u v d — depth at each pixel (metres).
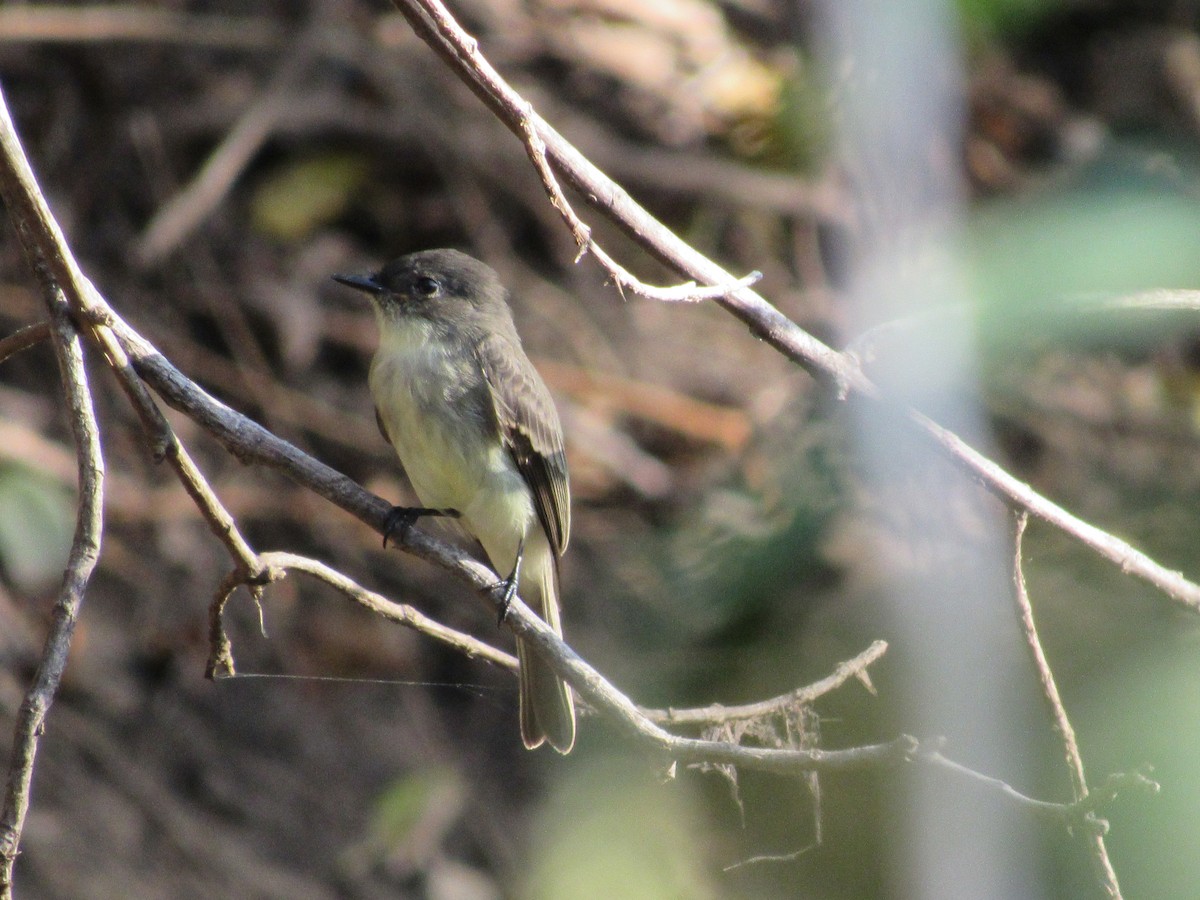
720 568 9.80
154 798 10.12
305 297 12.12
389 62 12.76
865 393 5.14
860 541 9.40
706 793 10.08
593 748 10.64
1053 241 8.57
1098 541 5.26
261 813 10.34
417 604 11.24
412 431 7.30
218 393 11.61
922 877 8.45
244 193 12.45
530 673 6.58
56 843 9.59
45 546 10.29
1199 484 10.35
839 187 12.12
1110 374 11.22
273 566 5.08
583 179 4.70
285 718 10.74
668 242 4.84
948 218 10.79
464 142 12.74
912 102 10.59
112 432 11.16
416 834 10.40
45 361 11.28
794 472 9.65
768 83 12.52
